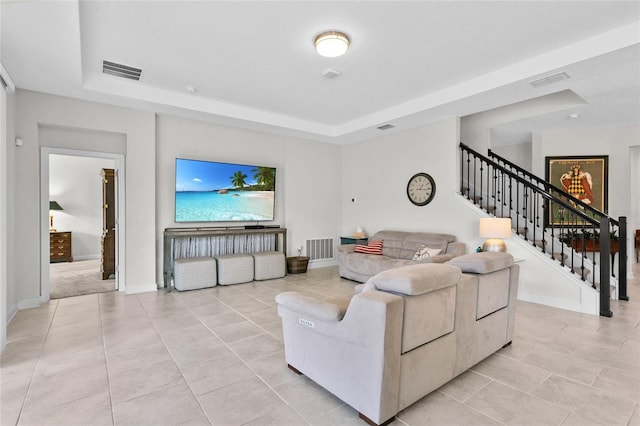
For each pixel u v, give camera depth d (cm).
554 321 335
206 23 270
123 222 449
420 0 240
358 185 654
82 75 354
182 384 214
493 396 202
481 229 389
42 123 386
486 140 558
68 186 740
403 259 488
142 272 451
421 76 374
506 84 351
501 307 262
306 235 642
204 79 387
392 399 173
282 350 267
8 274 338
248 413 184
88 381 217
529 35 287
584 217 379
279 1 241
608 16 259
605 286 350
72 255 739
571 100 454
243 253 541
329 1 242
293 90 420
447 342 206
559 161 583
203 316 350
